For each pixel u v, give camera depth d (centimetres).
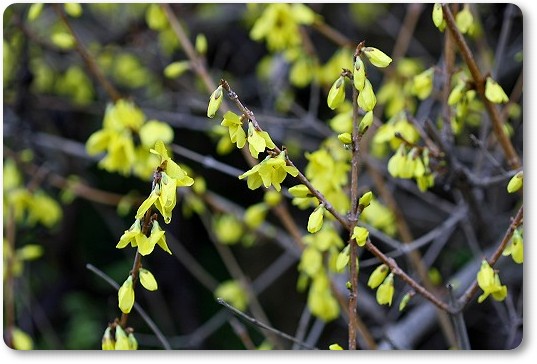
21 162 144
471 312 164
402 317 159
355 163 101
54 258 184
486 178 126
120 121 121
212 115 98
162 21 131
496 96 111
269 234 136
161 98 175
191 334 174
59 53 161
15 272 136
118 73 174
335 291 121
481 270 105
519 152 134
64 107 172
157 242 98
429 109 132
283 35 129
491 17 140
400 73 130
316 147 166
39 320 175
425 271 128
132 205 143
